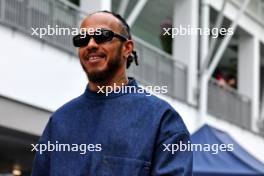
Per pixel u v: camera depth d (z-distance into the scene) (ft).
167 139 15.49
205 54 104.73
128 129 15.75
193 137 58.54
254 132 124.88
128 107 16.05
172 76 98.02
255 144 124.98
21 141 72.02
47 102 68.80
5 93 63.46
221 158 54.75
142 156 15.42
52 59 69.51
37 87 67.51
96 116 16.22
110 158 15.58
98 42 16.16
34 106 67.10
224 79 127.03
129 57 16.92
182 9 104.94
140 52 90.02
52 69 69.51
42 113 68.28
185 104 99.91
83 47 16.29
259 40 134.10
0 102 62.95
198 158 54.60
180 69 101.24
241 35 130.72
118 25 16.38
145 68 90.74
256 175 53.42
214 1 111.65
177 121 15.83
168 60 97.50
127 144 15.60
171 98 95.91
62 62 70.90
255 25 131.75
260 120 128.16
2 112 63.10
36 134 67.46
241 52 131.34
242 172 53.21
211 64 105.70
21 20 65.46
